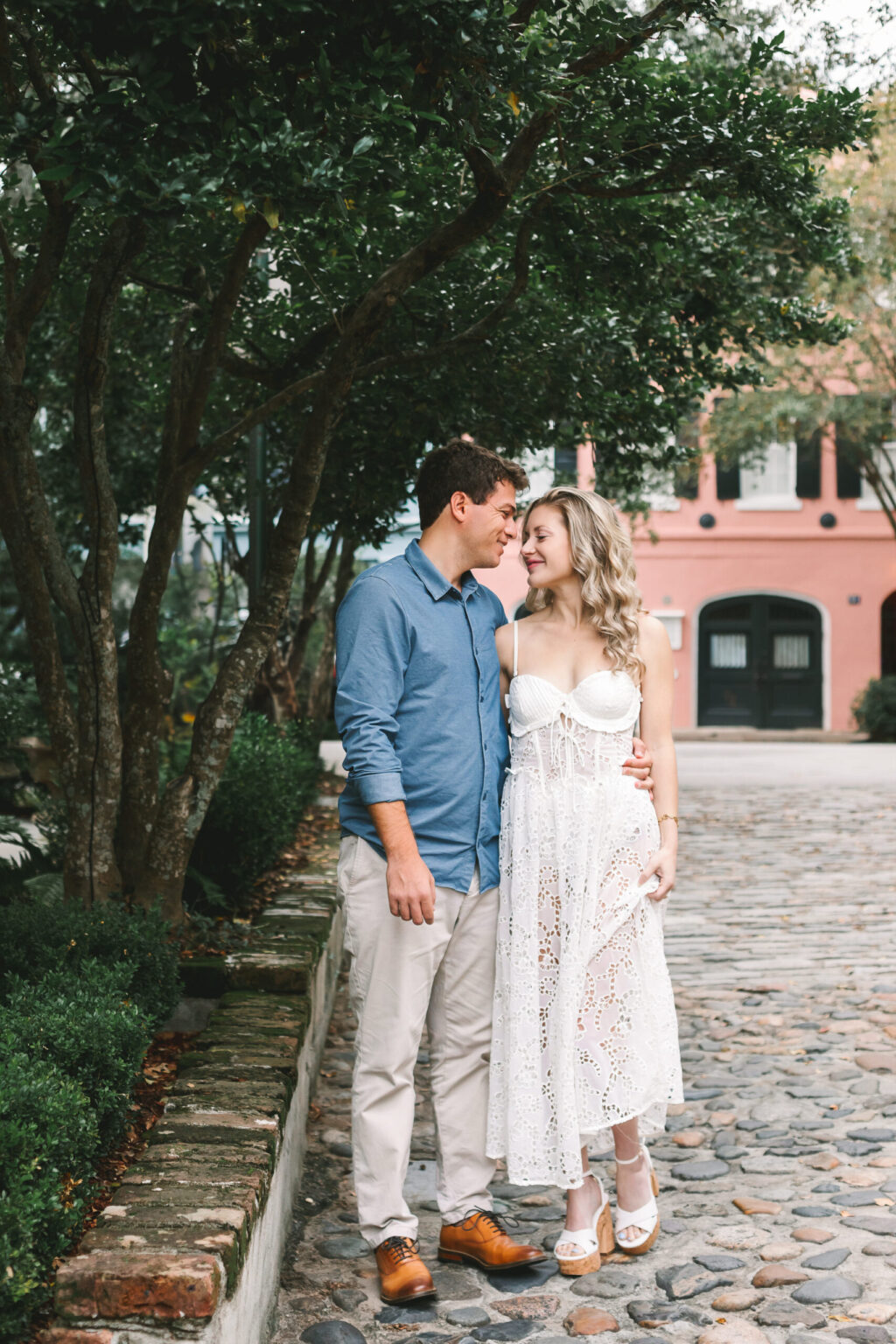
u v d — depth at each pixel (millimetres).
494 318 4348
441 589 2869
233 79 2555
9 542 4078
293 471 4113
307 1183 3512
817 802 11672
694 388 6145
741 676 25797
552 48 3445
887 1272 2859
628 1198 3029
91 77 3203
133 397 8172
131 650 4363
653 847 2885
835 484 25406
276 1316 2703
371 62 2547
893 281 17641
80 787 4168
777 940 6414
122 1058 2725
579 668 2910
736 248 5750
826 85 5355
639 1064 2822
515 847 2855
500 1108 2861
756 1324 2643
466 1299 2789
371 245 5105
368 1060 2846
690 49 5406
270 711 10297
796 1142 3723
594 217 4320
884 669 26000
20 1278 1812
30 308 3859
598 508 2898
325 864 6215
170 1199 2248
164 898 4262
